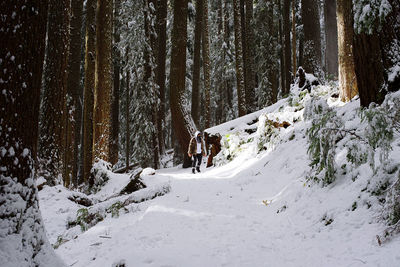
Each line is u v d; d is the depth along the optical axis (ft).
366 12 15.66
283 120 32.17
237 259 11.71
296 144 25.89
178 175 35.91
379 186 12.36
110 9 38.45
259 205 19.06
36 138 10.39
